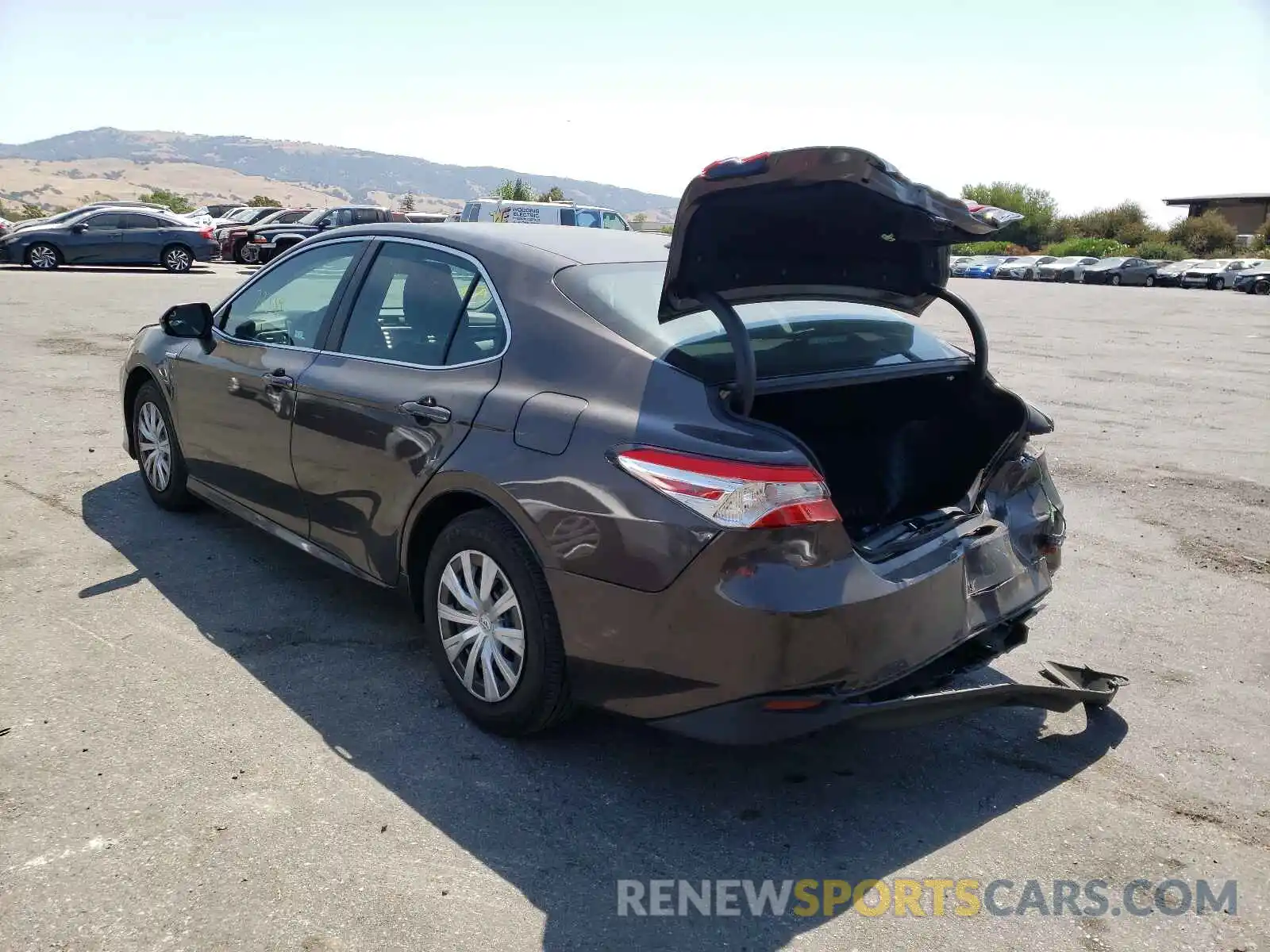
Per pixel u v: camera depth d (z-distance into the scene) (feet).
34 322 44.01
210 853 9.08
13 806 9.64
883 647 9.60
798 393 11.74
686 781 10.69
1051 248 214.69
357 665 12.89
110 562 15.89
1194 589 16.74
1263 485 23.25
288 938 8.08
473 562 11.12
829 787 10.71
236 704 11.78
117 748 10.72
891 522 12.42
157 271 84.74
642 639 9.60
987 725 12.20
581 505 9.85
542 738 11.38
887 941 8.41
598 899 8.76
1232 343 55.62
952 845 9.77
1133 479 23.56
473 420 11.03
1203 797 10.73
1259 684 13.38
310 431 13.28
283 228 99.55
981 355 12.55
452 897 8.67
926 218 10.37
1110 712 12.55
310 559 16.38
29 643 13.05
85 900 8.41
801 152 8.95
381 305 13.07
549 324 10.99
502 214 89.04
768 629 9.04
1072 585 16.85
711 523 9.12
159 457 17.90
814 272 11.50
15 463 21.15
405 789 10.25
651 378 10.07
